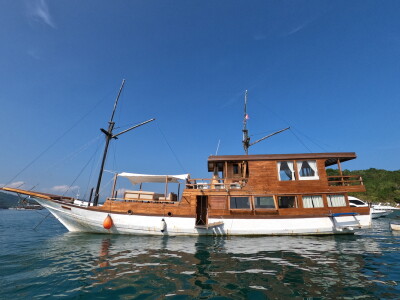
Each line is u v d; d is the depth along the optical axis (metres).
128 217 16.30
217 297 6.29
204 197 17.98
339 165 17.39
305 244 13.24
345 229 16.25
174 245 12.91
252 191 16.80
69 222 17.17
